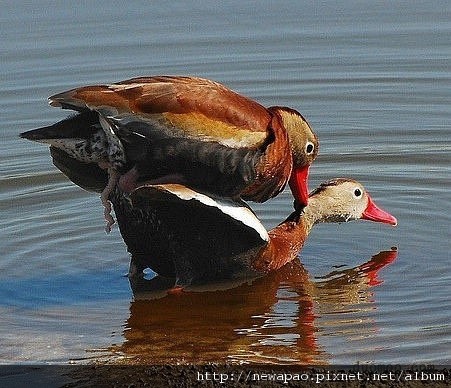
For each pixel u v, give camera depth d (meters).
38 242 14.52
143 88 12.10
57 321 12.42
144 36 22.00
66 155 12.84
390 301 12.73
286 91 19.75
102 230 14.84
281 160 12.95
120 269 13.83
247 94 19.62
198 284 13.25
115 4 23.58
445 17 22.69
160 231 12.78
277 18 22.84
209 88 12.40
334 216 14.53
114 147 12.19
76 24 22.50
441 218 15.12
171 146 12.17
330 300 12.86
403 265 13.80
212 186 12.59
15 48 21.41
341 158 17.16
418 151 17.28
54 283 13.44
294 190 14.19
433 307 12.49
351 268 13.80
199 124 12.20
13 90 19.67
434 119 18.48
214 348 11.66
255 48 21.50
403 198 15.77
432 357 11.20
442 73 20.23
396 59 20.89
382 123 18.39
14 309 12.75
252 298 13.01
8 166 16.98
